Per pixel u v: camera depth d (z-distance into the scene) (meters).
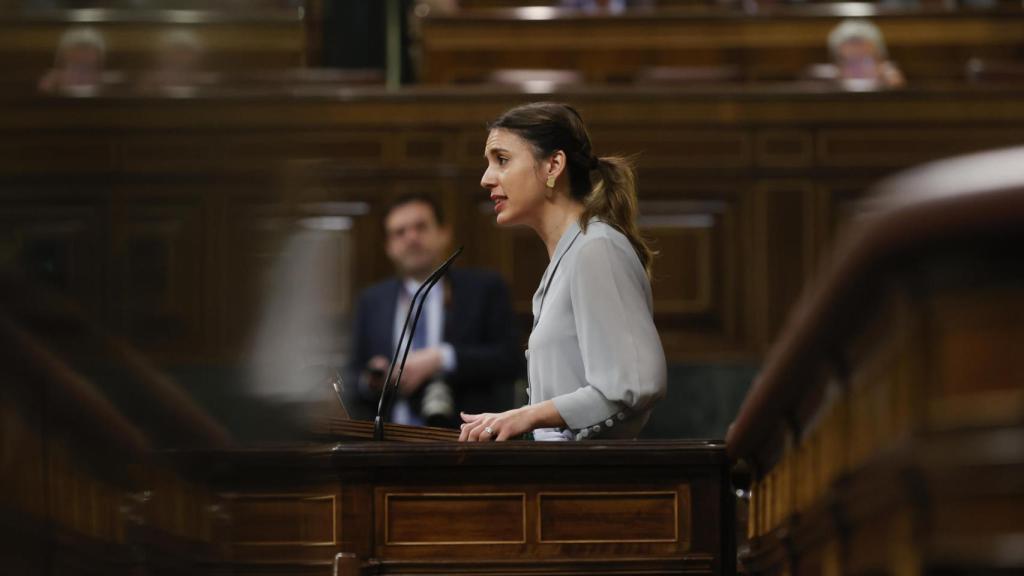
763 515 7.82
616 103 19.30
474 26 23.12
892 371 4.43
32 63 3.78
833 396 5.50
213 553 4.73
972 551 3.99
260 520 5.44
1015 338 3.97
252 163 4.76
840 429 5.31
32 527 3.62
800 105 19.30
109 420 3.78
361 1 26.14
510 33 23.14
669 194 19.27
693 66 23.28
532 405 9.16
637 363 9.02
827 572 5.68
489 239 19.03
